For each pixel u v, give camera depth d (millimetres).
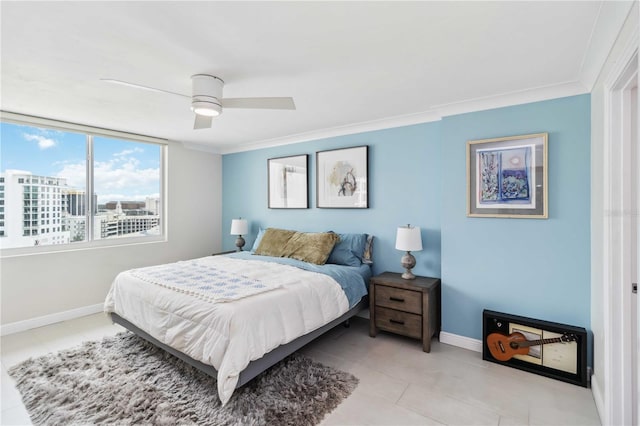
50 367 2395
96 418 1834
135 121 3371
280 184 4430
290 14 1463
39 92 2482
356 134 3654
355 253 3406
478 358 2605
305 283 2547
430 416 1878
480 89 2428
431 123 3133
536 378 2295
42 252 3369
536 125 2449
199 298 2145
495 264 2643
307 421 1820
